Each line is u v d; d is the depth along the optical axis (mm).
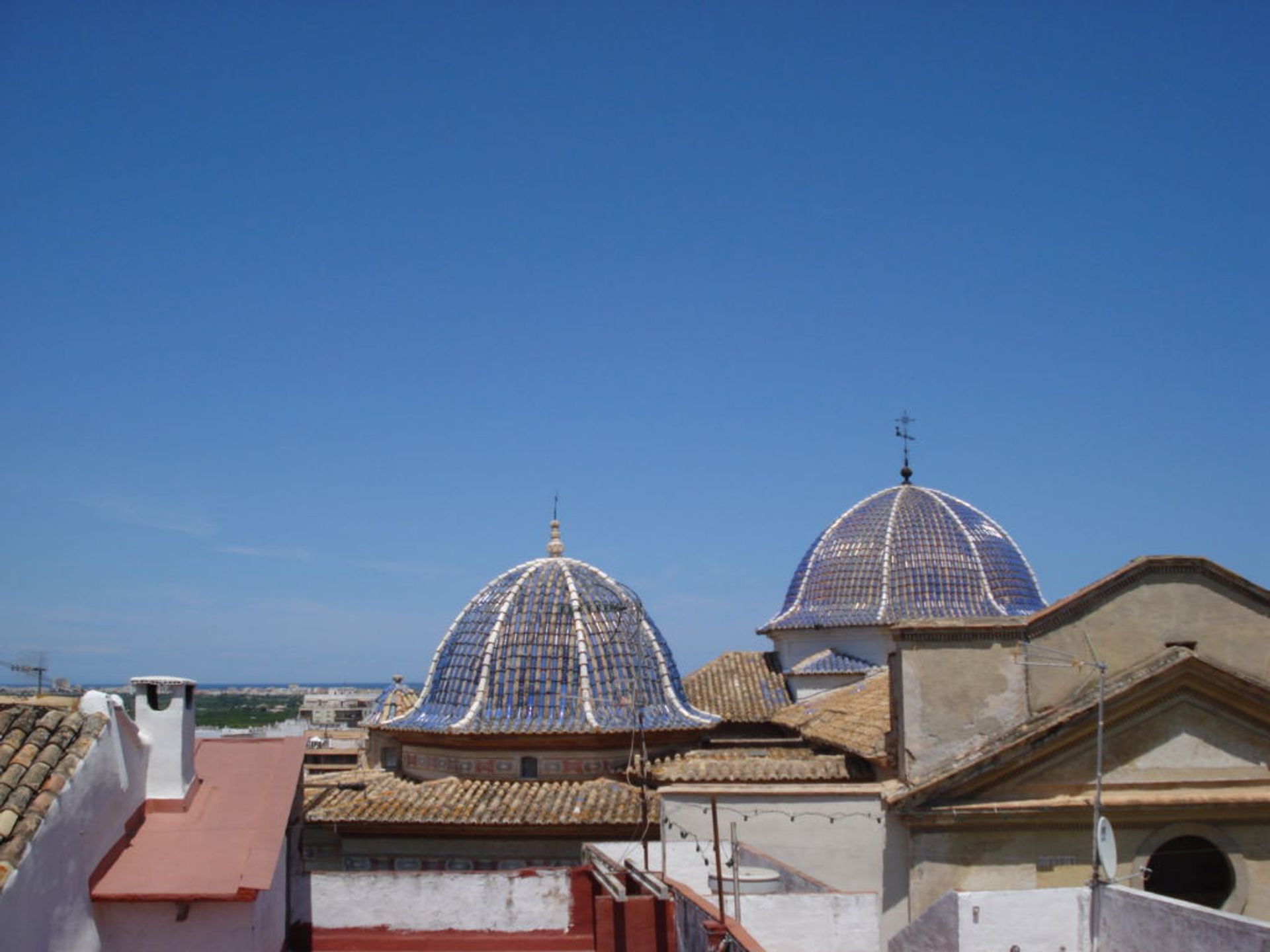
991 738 24156
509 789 32000
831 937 19969
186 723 17281
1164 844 24266
